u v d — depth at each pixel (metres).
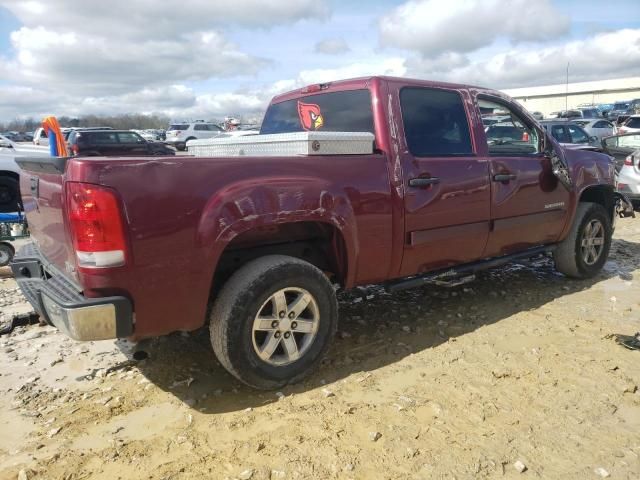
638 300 5.07
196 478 2.58
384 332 4.34
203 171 3.01
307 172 3.37
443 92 4.29
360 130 3.98
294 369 3.40
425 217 3.97
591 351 3.92
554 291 5.38
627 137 12.05
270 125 4.95
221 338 3.14
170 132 32.28
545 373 3.58
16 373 3.74
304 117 4.55
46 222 3.32
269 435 2.92
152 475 2.61
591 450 2.77
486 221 4.44
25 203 3.84
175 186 2.90
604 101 71.38
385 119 3.86
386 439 2.86
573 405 3.19
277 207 3.19
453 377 3.54
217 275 3.53
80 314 2.71
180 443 2.87
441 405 3.19
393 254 3.86
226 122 32.81
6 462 2.74
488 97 4.61
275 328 3.29
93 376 3.68
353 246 3.60
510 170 4.56
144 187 2.81
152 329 3.00
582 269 5.60
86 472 2.65
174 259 2.92
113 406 3.26
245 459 2.72
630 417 3.07
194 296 3.04
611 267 6.31
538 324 4.46
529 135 4.91
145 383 3.55
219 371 3.71
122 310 2.81
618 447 2.80
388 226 3.77
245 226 3.09
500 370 3.61
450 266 4.39
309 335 3.46
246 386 3.49
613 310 4.80
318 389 3.42
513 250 4.86
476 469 2.62
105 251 2.73
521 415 3.09
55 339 4.35
